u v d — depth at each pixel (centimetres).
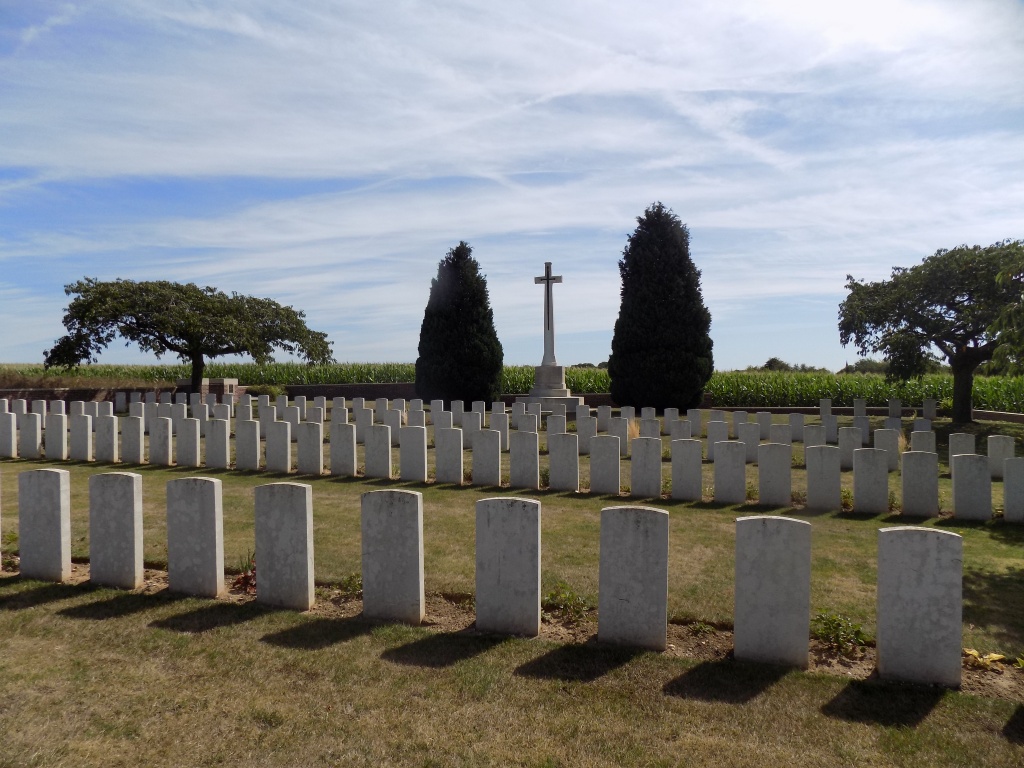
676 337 2859
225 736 430
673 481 1203
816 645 563
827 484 1112
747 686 494
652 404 2875
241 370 4262
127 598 658
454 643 563
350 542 863
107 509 689
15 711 455
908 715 456
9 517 964
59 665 521
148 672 511
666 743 425
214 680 499
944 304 2283
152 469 1471
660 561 549
